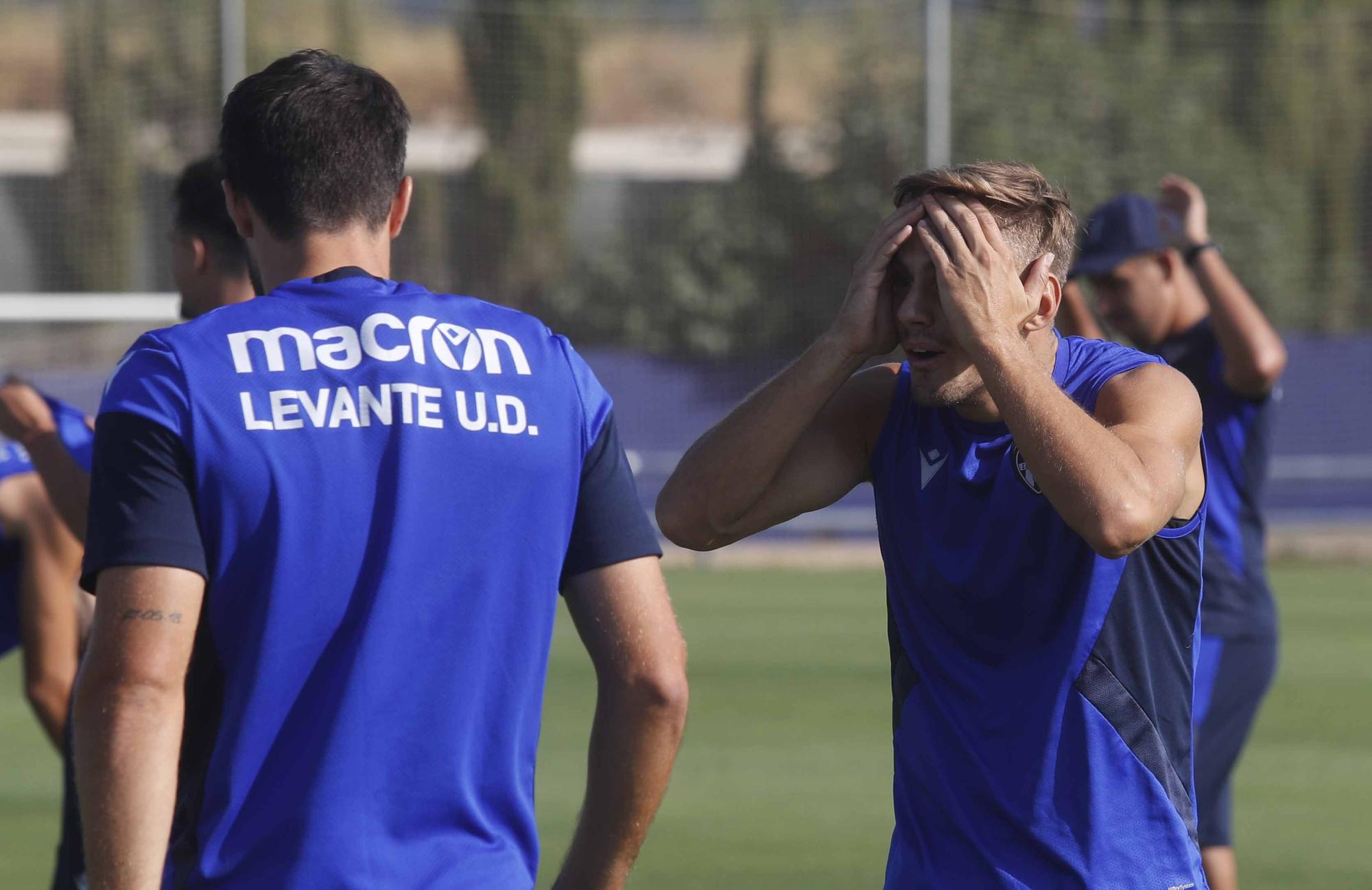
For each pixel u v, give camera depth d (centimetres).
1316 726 3053
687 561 6134
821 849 2123
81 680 704
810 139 8675
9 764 2678
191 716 731
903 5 8600
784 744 2855
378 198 798
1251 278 8431
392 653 726
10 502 1318
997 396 856
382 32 10281
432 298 787
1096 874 884
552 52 9088
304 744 720
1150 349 1669
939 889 916
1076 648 897
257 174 784
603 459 812
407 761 731
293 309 757
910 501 951
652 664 799
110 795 686
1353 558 6156
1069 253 935
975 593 917
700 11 10619
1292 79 8719
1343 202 8638
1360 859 2092
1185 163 8388
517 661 765
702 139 10131
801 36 9331
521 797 770
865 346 934
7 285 8619
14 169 8769
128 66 8488
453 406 756
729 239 8500
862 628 4362
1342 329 8512
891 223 912
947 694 935
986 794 908
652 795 805
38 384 6266
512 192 8975
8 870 1991
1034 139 8269
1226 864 1645
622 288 8688
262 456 720
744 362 7381
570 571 807
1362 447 7006
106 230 8469
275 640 716
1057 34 8456
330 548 723
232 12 5650
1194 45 8775
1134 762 897
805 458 991
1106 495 830
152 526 704
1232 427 1639
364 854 718
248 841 713
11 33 10338
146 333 751
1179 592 929
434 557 739
